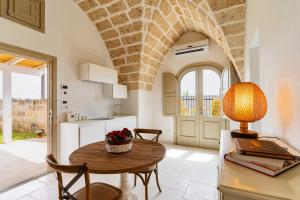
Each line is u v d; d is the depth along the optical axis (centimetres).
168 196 216
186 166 314
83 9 356
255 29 192
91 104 377
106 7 344
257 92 125
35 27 269
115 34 395
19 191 226
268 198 54
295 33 94
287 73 107
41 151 394
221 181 63
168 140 488
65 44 319
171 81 476
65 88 317
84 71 340
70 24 330
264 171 69
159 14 351
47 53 286
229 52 315
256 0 185
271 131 143
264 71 159
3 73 471
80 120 339
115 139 165
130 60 423
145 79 464
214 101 429
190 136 459
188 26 423
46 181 254
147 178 194
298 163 73
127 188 190
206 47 422
